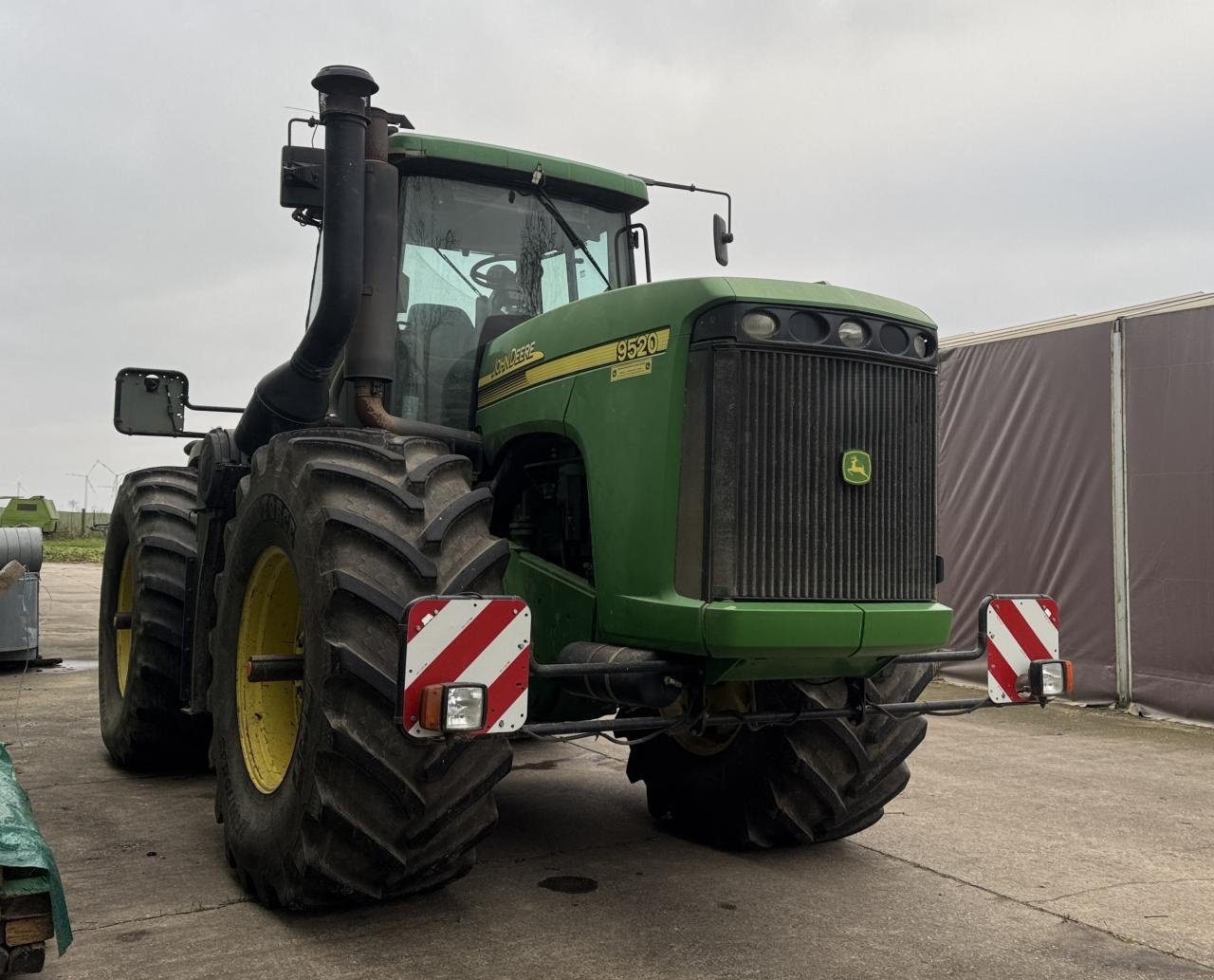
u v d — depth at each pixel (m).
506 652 2.43
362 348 3.27
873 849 3.66
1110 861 3.57
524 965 2.55
